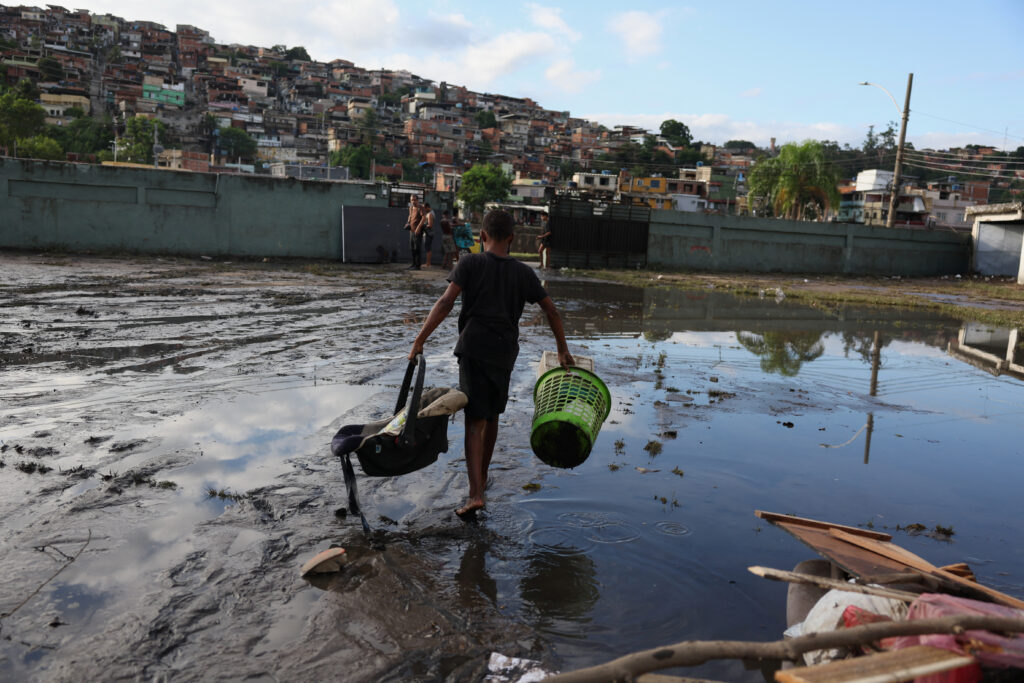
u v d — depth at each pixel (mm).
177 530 3422
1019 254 35875
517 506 4012
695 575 3264
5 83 148625
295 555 3260
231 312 10922
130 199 22406
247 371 6938
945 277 35531
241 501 3812
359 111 189875
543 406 3992
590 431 3883
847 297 20281
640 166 155375
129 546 3227
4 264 17031
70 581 2891
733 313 15320
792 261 34000
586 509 4000
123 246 22484
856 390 7742
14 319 9203
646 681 1860
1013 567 3484
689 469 4773
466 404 3895
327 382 6672
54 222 21688
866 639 1864
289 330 9531
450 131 174125
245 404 5777
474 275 3889
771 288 22328
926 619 1914
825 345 11055
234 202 23453
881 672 1748
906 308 18531
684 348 10055
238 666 2418
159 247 22891
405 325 10469
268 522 3586
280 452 4652
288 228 24141
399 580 3082
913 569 2477
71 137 134125
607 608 2945
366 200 24656
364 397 6164
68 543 3217
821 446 5492
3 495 3689
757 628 2828
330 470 4383
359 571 3148
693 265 32188
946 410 6973
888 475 4859
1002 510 4281
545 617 2855
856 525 3941
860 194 92562
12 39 180875
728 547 3578
